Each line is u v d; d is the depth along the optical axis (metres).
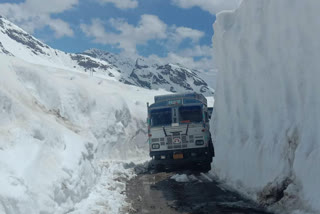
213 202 7.94
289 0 8.42
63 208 6.64
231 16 13.09
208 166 14.60
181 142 14.23
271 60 9.27
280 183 7.09
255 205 7.43
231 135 11.21
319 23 7.31
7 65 15.97
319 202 5.72
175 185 10.66
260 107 9.70
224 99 12.39
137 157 20.98
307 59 7.71
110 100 21.53
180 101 14.52
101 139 18.27
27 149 7.16
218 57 13.55
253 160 8.90
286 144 7.63
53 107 16.50
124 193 9.56
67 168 7.77
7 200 5.17
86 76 30.70
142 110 26.14
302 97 7.71
